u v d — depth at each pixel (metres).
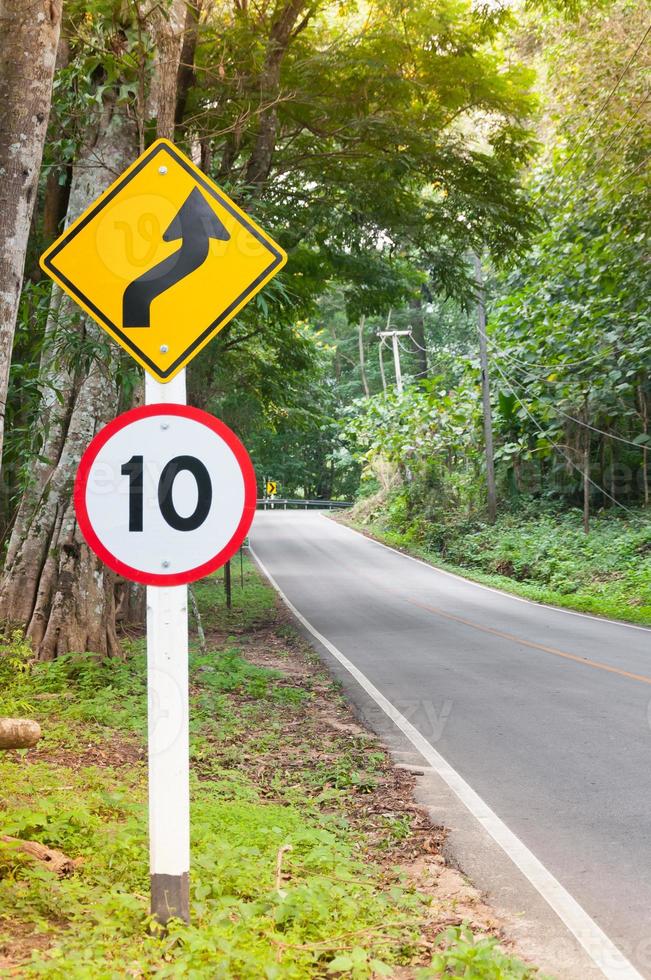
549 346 32.88
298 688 11.64
